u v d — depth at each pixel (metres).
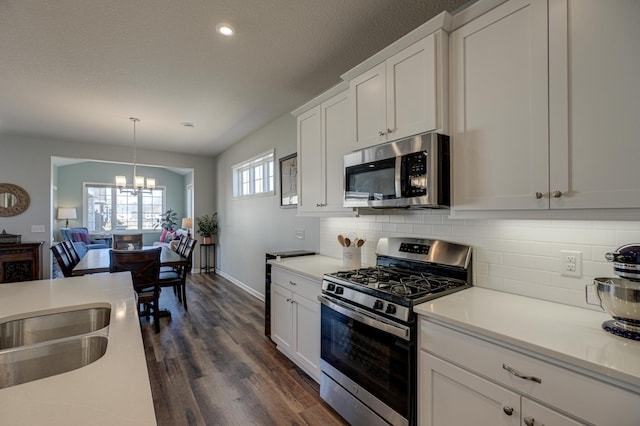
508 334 1.12
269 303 3.10
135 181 4.87
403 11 1.91
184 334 3.22
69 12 1.89
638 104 1.02
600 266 1.36
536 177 1.25
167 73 2.73
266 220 4.38
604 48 1.09
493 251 1.72
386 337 1.57
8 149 4.70
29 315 1.38
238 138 5.07
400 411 1.49
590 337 1.09
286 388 2.26
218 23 2.02
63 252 3.28
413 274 2.01
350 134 2.24
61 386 0.76
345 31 2.12
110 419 0.63
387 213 2.29
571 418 0.97
